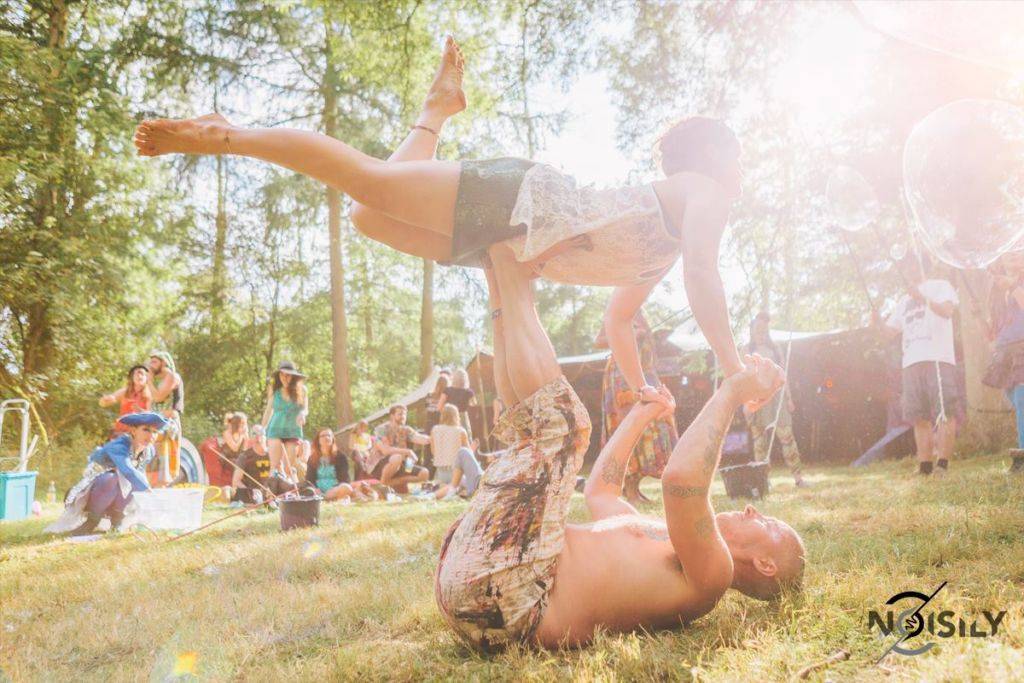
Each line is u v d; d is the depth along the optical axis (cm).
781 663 187
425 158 252
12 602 350
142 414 638
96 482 615
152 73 1659
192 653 235
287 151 222
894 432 1192
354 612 279
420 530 482
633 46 902
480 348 1830
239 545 476
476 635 221
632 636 216
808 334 1469
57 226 1427
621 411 616
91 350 1569
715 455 216
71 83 1411
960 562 273
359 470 1095
